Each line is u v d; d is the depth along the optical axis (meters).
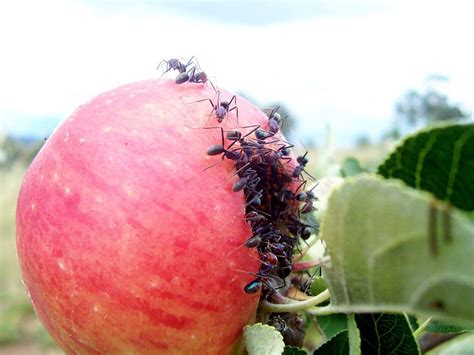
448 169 0.09
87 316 0.11
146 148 0.11
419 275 0.08
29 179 0.12
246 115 0.12
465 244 0.07
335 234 0.09
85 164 0.11
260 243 0.12
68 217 0.11
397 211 0.08
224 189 0.11
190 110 0.12
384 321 0.12
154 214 0.11
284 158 0.13
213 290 0.11
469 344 0.13
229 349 0.11
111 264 0.11
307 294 0.13
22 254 0.12
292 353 0.12
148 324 0.11
